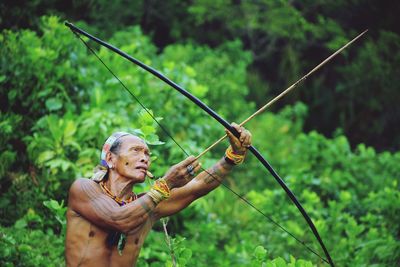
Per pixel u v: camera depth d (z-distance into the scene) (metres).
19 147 15.70
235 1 28.62
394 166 20.42
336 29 26.98
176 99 17.72
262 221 16.66
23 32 16.56
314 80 29.19
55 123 14.59
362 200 18.72
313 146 21.08
